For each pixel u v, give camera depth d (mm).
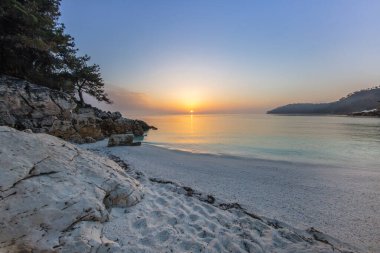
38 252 4297
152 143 29094
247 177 12328
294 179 12000
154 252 4906
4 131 7348
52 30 29641
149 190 8922
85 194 6223
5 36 22828
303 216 7605
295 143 29422
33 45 23734
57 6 32562
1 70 24469
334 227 6887
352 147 26000
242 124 83062
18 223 4703
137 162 15375
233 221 6762
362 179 12078
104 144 23953
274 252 5207
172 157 18094
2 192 5180
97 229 5445
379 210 8148
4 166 5875
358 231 6668
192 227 6160
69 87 36781
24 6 23438
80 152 8695
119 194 7129
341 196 9523
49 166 6688
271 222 6957
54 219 5090
